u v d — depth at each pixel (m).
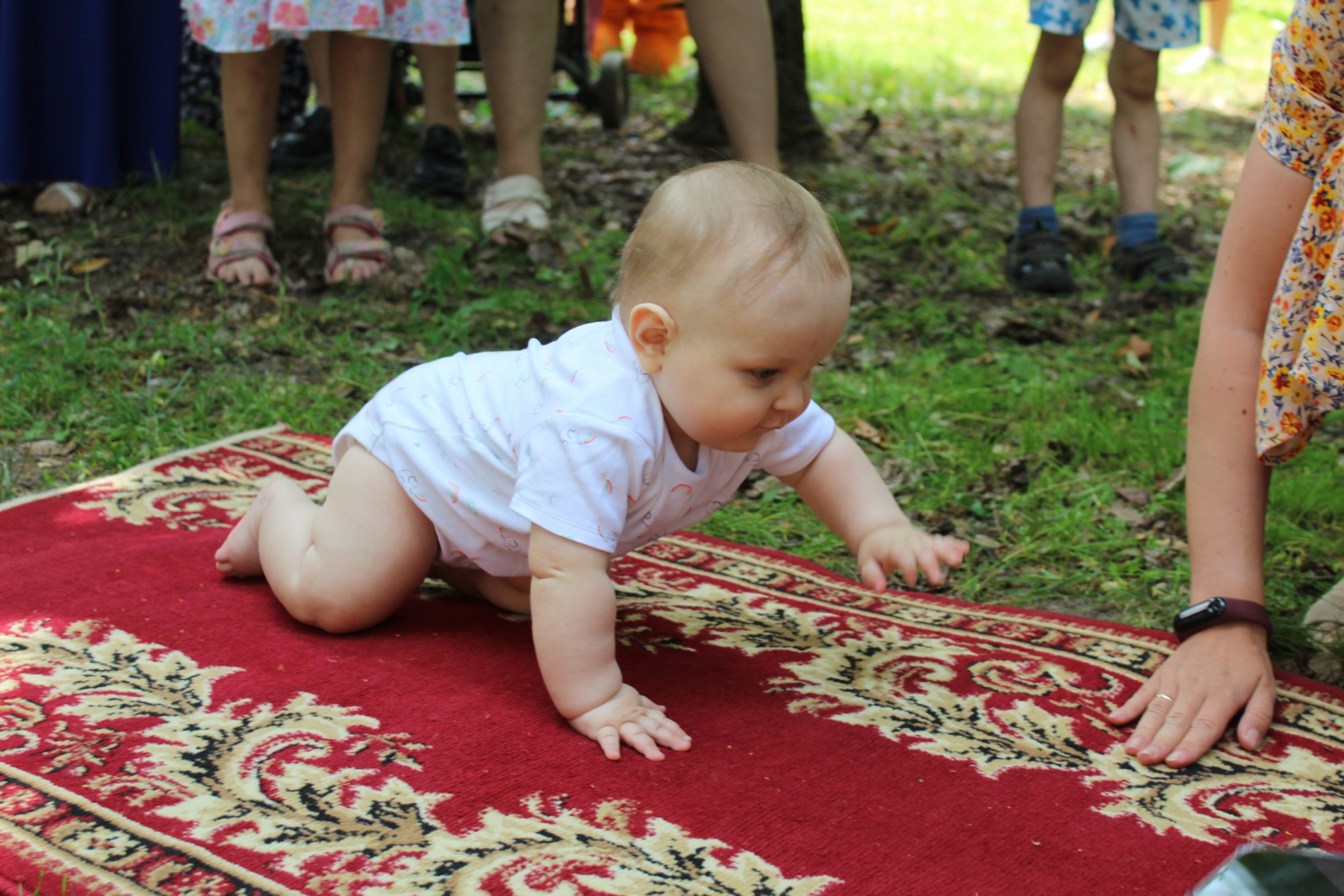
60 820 1.38
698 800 1.50
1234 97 8.67
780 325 1.51
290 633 1.89
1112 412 3.18
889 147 6.38
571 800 1.48
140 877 1.29
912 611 2.16
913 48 9.90
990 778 1.60
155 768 1.50
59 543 2.23
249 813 1.42
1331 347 1.63
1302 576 2.39
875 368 3.54
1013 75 9.02
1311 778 1.64
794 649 1.98
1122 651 2.00
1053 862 1.41
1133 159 4.37
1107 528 2.61
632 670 1.86
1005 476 2.85
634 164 5.67
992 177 5.87
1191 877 1.39
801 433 1.80
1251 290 1.88
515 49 4.18
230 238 3.78
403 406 1.84
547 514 1.59
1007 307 4.14
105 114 4.11
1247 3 12.88
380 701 1.69
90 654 1.78
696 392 1.57
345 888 1.29
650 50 8.08
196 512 2.42
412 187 4.88
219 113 5.36
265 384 3.19
